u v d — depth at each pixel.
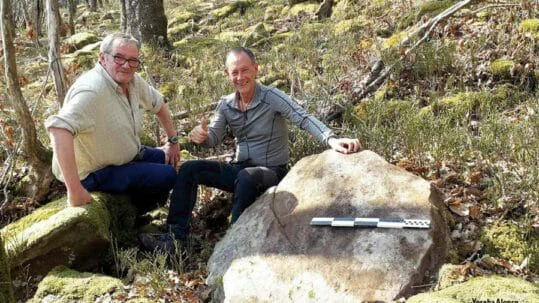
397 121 4.71
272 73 6.77
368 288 2.76
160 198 4.26
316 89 5.75
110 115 3.69
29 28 5.66
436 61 5.59
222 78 6.93
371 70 5.83
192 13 12.29
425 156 4.24
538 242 3.12
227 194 4.38
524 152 3.86
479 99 4.95
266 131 3.92
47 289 3.22
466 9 6.47
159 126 5.63
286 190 3.59
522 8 5.98
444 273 2.78
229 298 3.01
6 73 4.25
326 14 9.53
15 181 4.77
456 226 3.36
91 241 3.49
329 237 3.11
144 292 3.12
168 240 3.62
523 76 5.16
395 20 7.55
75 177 3.54
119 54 3.61
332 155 3.69
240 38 9.23
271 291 2.95
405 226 2.99
